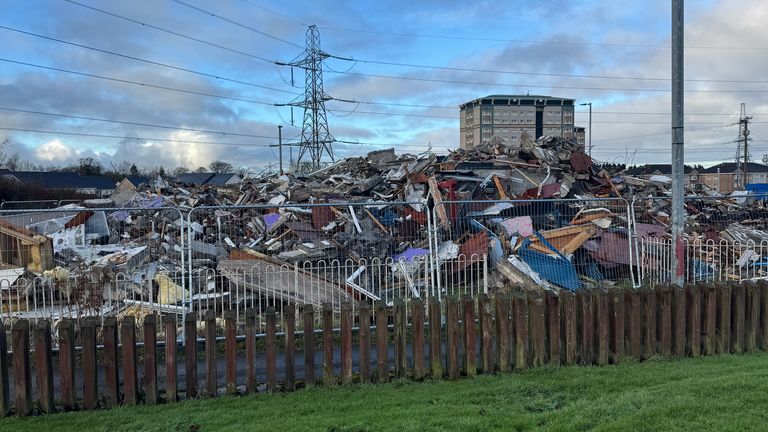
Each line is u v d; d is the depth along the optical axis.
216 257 12.66
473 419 5.11
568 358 6.90
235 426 5.18
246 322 6.29
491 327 6.77
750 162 98.44
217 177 65.75
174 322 6.11
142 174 82.06
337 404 5.81
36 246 12.03
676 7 9.07
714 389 5.66
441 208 13.24
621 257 12.75
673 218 9.16
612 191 19.80
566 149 23.08
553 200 12.03
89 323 5.91
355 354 8.05
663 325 7.12
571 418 5.07
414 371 6.64
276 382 6.43
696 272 12.54
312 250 12.91
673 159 9.16
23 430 5.30
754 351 7.36
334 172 25.69
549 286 11.62
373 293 9.98
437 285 10.38
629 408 5.23
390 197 19.16
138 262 11.70
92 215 15.45
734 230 15.76
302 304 9.70
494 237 13.04
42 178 65.25
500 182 18.97
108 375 5.93
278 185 23.23
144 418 5.53
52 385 5.85
